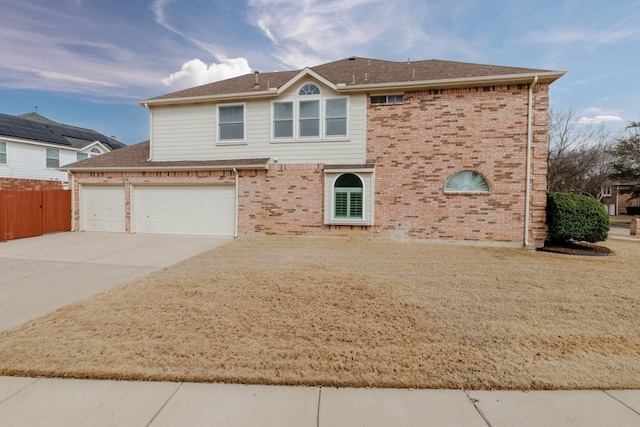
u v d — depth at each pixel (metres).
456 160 10.38
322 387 2.69
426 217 10.59
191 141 12.42
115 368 2.90
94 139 25.97
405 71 11.95
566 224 9.05
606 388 2.67
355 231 11.03
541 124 9.86
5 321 4.02
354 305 4.55
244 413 2.37
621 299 4.91
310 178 11.27
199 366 2.96
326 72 13.00
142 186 12.40
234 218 11.73
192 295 4.95
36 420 2.28
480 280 5.93
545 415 2.35
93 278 6.09
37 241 10.51
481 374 2.85
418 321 4.02
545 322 4.01
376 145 10.91
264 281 5.71
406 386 2.70
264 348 3.30
